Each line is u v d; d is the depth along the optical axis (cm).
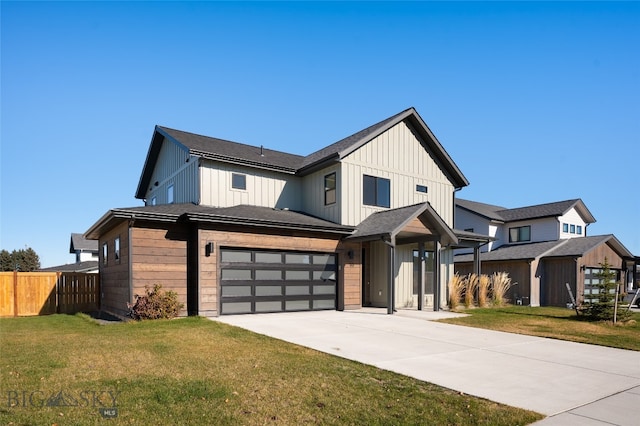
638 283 2716
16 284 1548
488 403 510
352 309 1566
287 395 521
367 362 709
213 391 522
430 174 1916
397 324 1182
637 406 510
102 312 1552
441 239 1638
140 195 2327
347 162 1638
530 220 2745
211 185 1592
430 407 491
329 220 1661
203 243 1277
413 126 1872
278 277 1423
